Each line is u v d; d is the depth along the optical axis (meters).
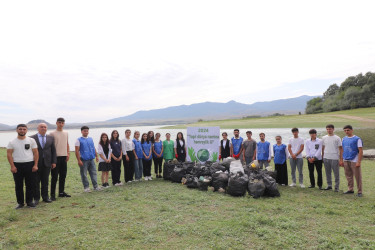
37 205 6.23
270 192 6.77
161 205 6.07
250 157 9.10
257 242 4.02
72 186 8.55
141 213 5.51
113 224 4.90
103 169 8.17
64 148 7.12
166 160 10.00
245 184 6.93
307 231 4.43
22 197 6.07
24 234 4.45
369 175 9.59
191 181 7.91
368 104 97.12
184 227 4.64
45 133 6.68
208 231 4.43
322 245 3.88
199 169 8.52
